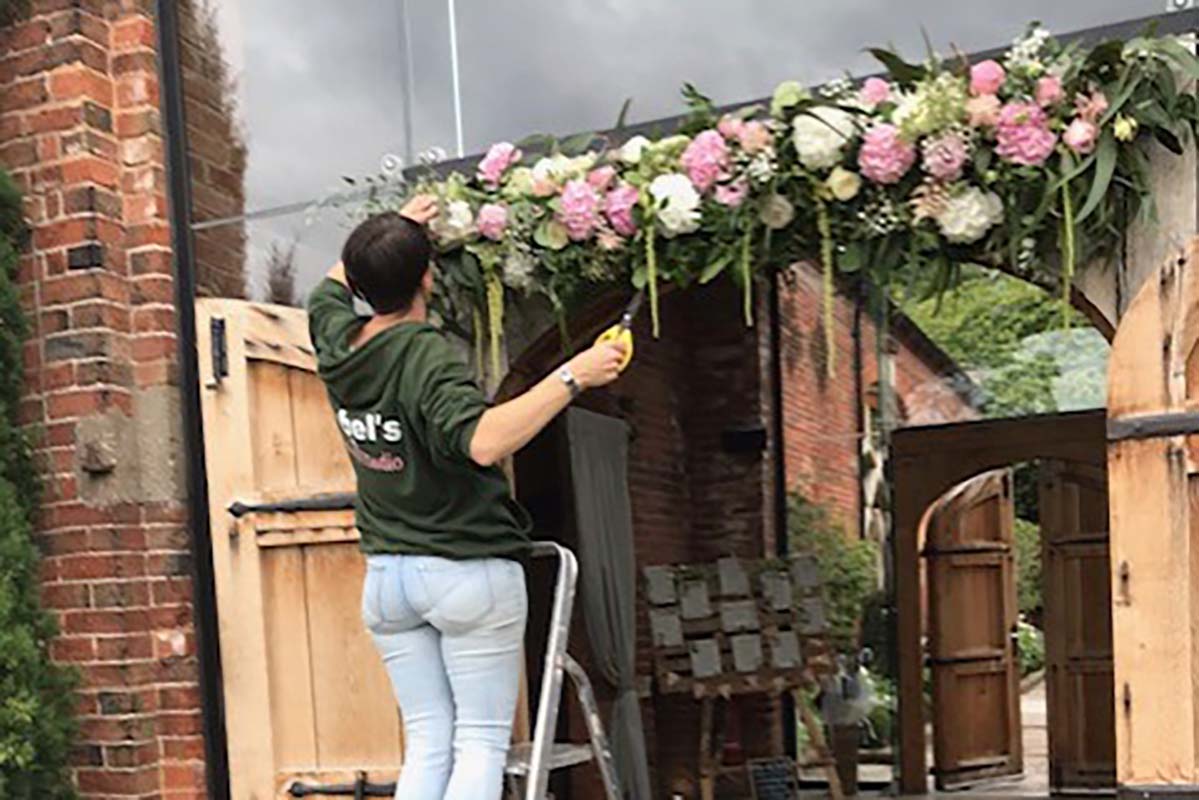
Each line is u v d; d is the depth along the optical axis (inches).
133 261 140.2
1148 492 99.8
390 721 128.6
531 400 90.2
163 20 140.2
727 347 283.0
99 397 137.5
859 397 321.7
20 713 131.3
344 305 105.2
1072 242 101.2
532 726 165.8
